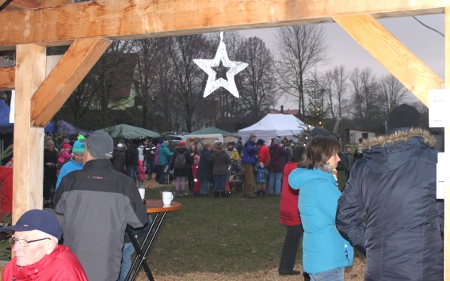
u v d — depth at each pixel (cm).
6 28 518
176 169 1606
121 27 470
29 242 274
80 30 486
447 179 303
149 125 3606
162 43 3591
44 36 502
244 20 425
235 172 1797
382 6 381
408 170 304
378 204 306
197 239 911
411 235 295
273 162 1605
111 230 393
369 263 307
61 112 2688
